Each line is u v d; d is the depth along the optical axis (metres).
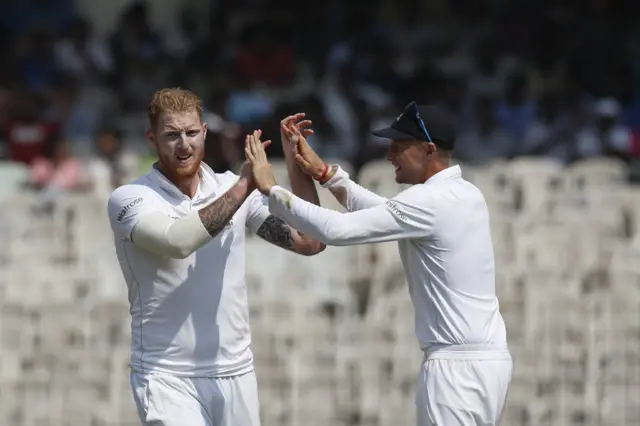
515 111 55.78
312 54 59.72
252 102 55.19
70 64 59.34
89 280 42.88
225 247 21.50
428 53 61.38
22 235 46.94
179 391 21.27
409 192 21.47
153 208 21.06
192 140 21.14
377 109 54.59
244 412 21.73
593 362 37.84
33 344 39.09
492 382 21.41
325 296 43.50
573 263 43.53
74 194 48.56
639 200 46.91
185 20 63.28
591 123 55.09
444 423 21.34
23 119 55.44
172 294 21.25
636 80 61.19
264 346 37.66
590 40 61.91
